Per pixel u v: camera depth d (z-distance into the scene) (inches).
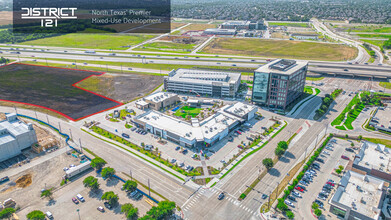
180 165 7509.8
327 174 7185.0
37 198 6392.7
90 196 6456.7
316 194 6486.2
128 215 5565.9
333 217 5802.2
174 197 6417.3
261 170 7377.0
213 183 6879.9
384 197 6190.9
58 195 6476.4
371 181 6358.3
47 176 7140.8
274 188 6707.7
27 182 6914.4
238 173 7258.9
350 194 5984.3
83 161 7696.9
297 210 6008.9
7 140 7795.3
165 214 5644.7
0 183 6855.3
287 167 7495.1
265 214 5935.0
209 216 5876.0
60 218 5797.2
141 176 7126.0
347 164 7554.1
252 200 6333.7
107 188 6707.7
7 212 5649.6
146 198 6382.9
